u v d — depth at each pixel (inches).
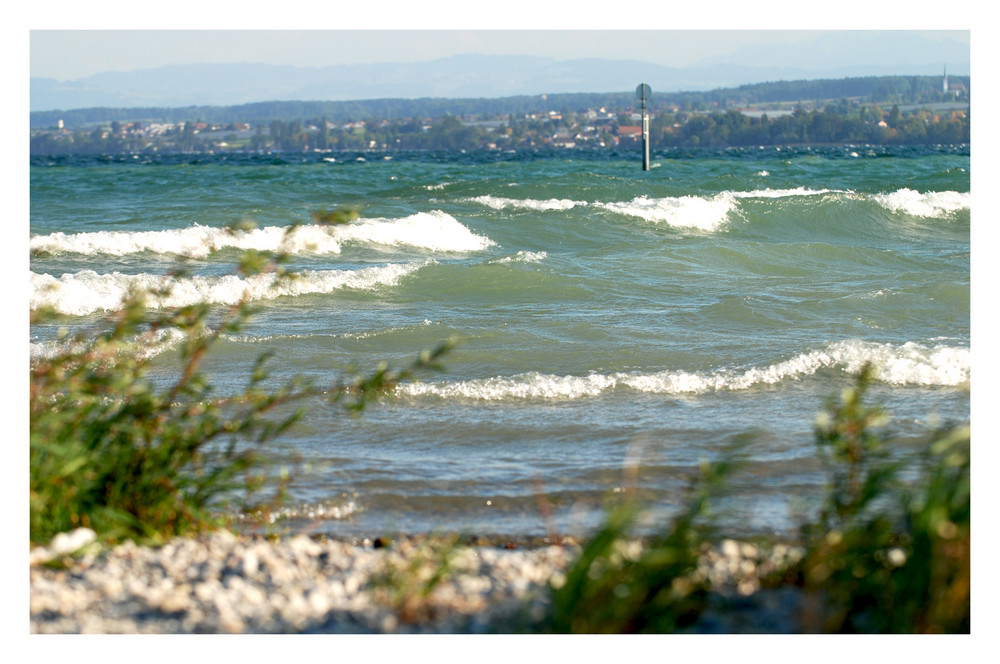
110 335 735.1
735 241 2519.7
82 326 1561.3
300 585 568.1
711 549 626.8
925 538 492.4
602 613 485.7
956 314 1635.1
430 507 808.3
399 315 1680.6
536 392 1179.9
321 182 4810.5
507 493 842.8
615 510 549.3
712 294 1879.9
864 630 503.5
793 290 1903.3
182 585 557.9
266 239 2496.3
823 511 573.0
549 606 525.7
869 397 1147.3
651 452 955.3
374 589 553.3
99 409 690.2
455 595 547.5
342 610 528.4
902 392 1172.5
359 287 1918.1
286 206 3435.0
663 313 1669.5
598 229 3006.9
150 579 567.2
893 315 1631.4
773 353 1366.9
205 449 939.3
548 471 902.4
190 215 3056.1
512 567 609.0
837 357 1306.6
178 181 4975.4
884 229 3230.8
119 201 3750.0
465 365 1320.1
